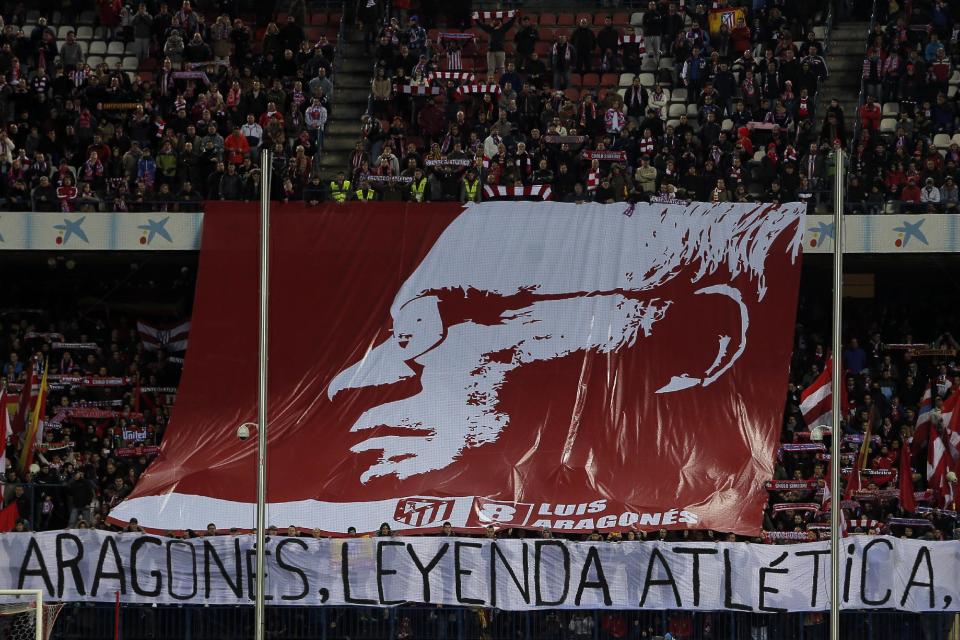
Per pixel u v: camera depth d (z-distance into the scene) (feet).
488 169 211.82
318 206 202.39
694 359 192.24
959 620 163.43
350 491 183.62
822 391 177.99
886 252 199.62
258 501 141.79
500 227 200.34
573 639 168.04
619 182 206.39
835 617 140.97
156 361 215.72
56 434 201.67
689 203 198.59
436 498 181.47
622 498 180.55
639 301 195.42
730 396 189.98
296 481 185.26
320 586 165.78
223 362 196.95
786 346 192.03
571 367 193.06
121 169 214.07
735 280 195.11
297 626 171.01
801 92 219.20
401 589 165.27
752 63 222.69
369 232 201.46
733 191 205.57
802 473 191.11
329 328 198.08
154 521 180.45
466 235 200.34
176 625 170.81
